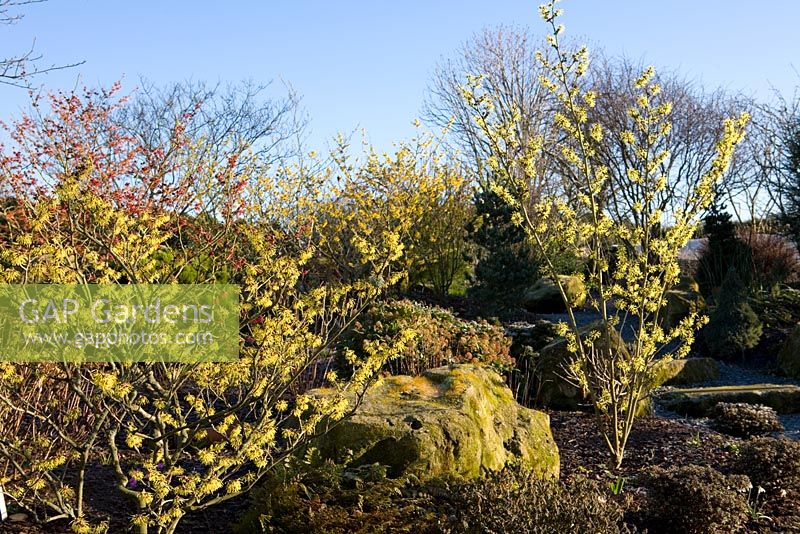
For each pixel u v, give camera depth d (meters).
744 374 11.55
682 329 6.72
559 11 6.64
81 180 3.65
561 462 6.34
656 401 9.22
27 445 4.70
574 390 8.38
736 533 4.74
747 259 16.58
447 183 15.95
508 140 6.79
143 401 3.99
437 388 5.53
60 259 3.54
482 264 14.53
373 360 3.93
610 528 3.91
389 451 4.64
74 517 3.79
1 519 3.88
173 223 8.30
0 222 6.31
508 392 6.07
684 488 4.71
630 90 23.22
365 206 13.94
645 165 6.82
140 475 3.72
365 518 3.69
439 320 9.70
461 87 6.85
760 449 5.69
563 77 6.73
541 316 16.12
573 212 6.90
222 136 15.57
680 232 6.47
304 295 4.20
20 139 8.48
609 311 16.48
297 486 3.96
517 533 3.65
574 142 19.28
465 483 4.23
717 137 22.70
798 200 17.14
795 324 13.27
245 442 3.73
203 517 4.45
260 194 11.76
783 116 20.34
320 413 3.91
